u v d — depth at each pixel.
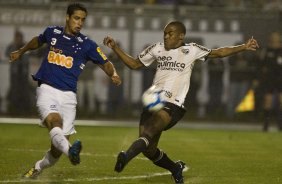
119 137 49.53
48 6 70.31
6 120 66.06
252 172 31.36
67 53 25.78
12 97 70.00
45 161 26.72
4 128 55.84
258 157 37.91
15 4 69.94
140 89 70.44
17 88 69.81
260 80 66.56
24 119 68.44
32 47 27.03
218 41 70.81
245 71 70.62
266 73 64.81
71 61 25.78
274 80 64.06
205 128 63.44
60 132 23.95
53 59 25.80
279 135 55.97
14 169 30.41
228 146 44.50
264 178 29.42
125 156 22.94
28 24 69.94
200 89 71.00
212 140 49.09
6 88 69.88
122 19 70.56
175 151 40.38
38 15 70.19
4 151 38.09
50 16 70.19
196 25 70.75
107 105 70.62
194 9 71.00
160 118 24.78
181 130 59.47
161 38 70.69
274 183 28.03
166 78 25.56
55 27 26.41
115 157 36.25
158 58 25.91
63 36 25.95
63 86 25.66
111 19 70.56
